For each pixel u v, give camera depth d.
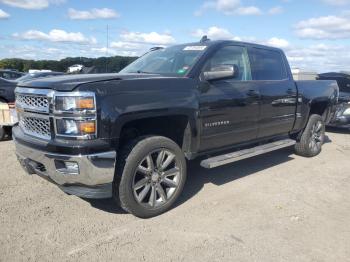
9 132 7.64
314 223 3.76
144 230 3.51
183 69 4.29
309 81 6.39
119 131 3.41
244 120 4.83
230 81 4.68
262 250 3.19
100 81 3.40
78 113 3.22
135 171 3.61
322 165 6.07
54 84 3.36
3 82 8.20
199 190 4.67
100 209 3.97
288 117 5.77
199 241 3.32
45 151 3.38
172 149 3.90
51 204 4.06
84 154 3.24
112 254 3.07
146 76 3.92
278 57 5.76
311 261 3.04
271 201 4.34
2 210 3.87
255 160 6.28
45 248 3.13
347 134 9.60
